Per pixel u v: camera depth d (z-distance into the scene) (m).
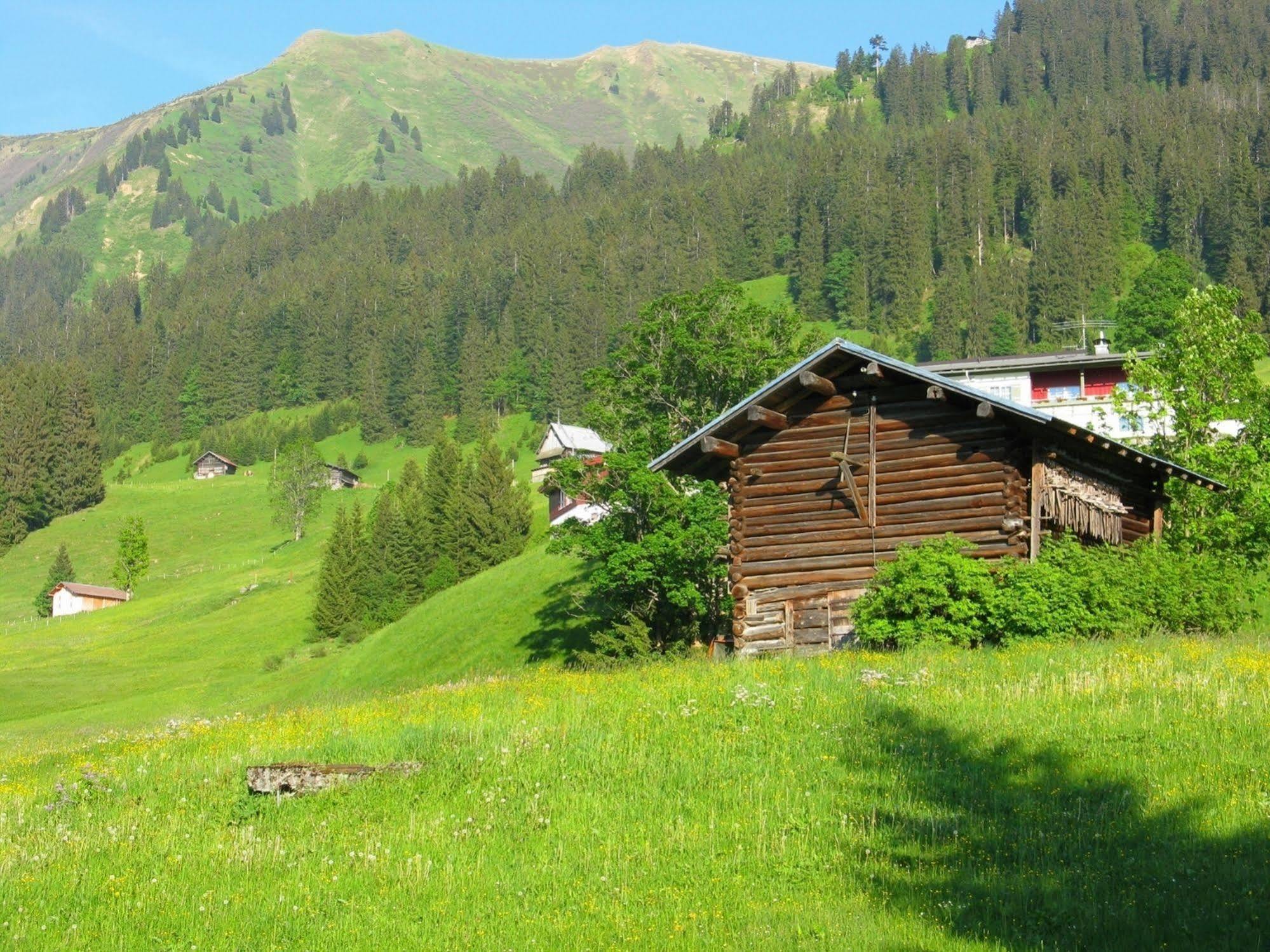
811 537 32.47
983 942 11.02
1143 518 36.75
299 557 151.88
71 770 22.72
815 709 19.23
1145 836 13.23
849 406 32.78
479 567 98.94
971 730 17.42
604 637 44.81
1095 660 21.81
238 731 24.11
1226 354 42.31
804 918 11.84
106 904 13.77
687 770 16.67
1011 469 31.03
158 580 154.12
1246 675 19.61
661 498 45.53
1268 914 11.12
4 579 173.38
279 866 14.63
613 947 11.52
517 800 16.05
